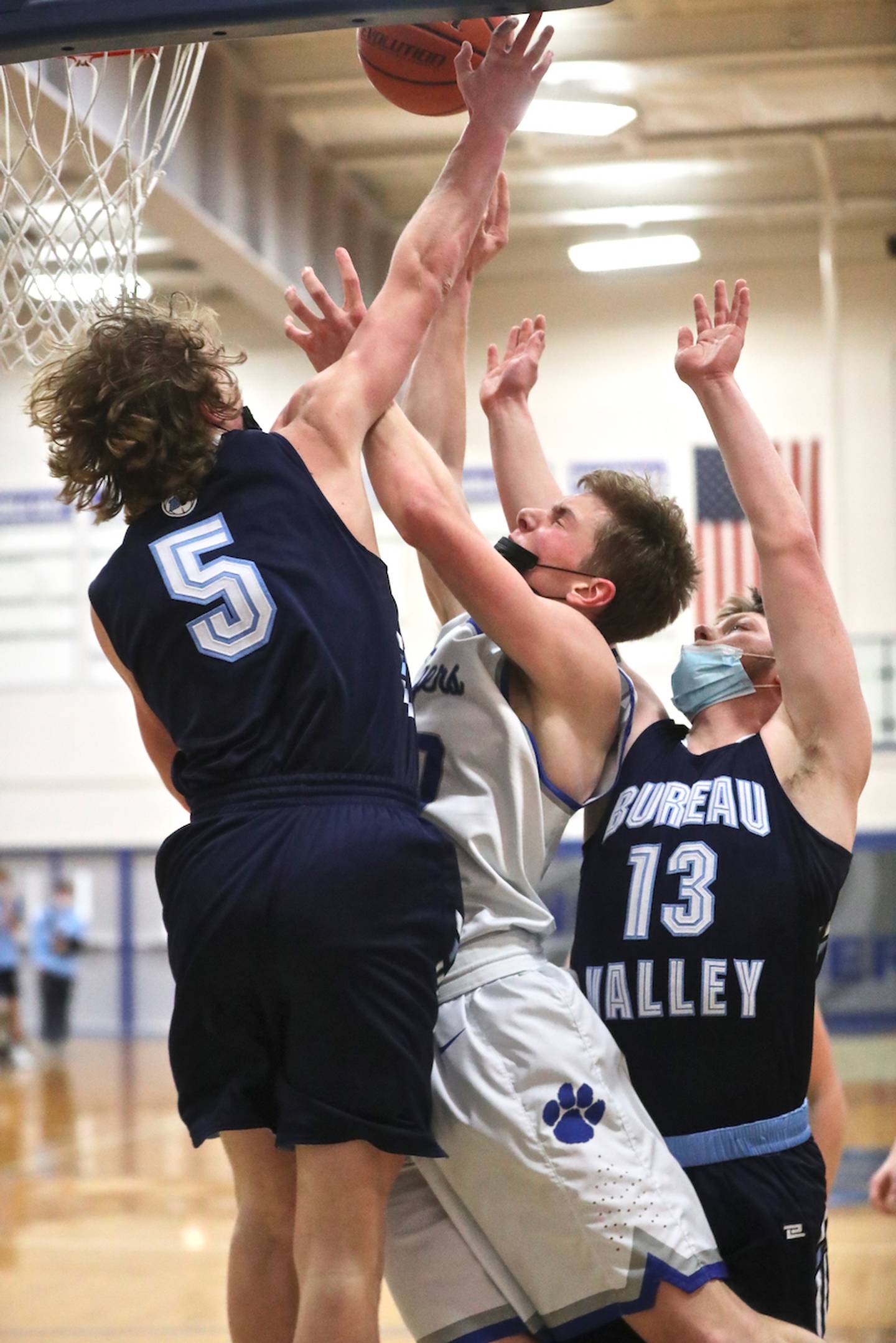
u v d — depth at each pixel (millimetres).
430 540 2762
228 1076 2457
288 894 2352
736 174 18141
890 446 19375
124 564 2604
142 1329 5875
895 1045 17688
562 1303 2641
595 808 3076
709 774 2947
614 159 17594
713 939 2797
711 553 19094
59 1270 7098
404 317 2793
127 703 21219
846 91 15648
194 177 12891
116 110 3881
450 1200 2734
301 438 2668
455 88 3246
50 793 21297
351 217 17844
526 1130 2621
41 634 21281
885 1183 3312
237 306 19297
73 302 3742
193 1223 8258
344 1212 2352
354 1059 2352
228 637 2490
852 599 19328
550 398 20172
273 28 2818
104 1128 12531
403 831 2447
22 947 21609
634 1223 2582
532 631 2807
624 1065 2766
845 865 2895
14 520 21219
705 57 14844
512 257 20141
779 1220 2740
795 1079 2842
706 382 2982
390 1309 6473
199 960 2404
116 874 21344
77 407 2596
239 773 2453
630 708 3049
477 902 2809
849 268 19609
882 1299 6195
